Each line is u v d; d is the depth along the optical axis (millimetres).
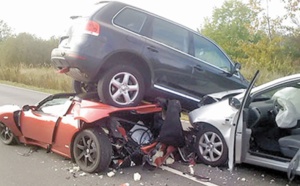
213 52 7148
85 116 5148
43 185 4695
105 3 6039
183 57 6570
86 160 5246
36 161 5750
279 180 5109
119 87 5848
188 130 6250
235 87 7367
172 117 5699
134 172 5336
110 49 5730
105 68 5832
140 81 6039
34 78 22000
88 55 5590
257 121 5352
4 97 14781
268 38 20312
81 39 5680
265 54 19766
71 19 6242
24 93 16750
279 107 5543
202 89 6902
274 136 5383
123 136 5426
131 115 5949
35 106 6465
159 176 5180
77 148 5371
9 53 36531
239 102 5242
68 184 4746
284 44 19969
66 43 5969
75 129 5328
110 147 5145
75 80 6812
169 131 5613
